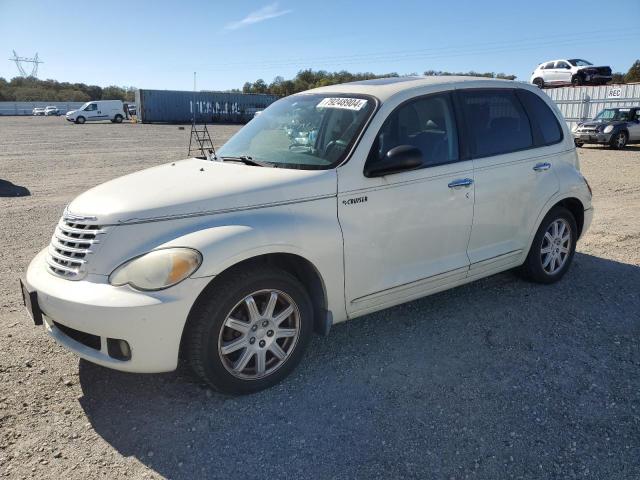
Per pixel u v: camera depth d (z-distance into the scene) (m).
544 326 4.15
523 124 4.62
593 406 3.10
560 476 2.54
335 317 3.54
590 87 28.64
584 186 5.03
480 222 4.19
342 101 3.94
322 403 3.14
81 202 3.27
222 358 3.05
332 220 3.38
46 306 2.99
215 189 3.16
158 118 50.03
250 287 3.07
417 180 3.74
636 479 2.52
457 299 4.68
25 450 2.71
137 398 3.20
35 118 62.56
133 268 2.84
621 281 5.12
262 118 4.46
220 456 2.70
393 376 3.43
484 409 3.07
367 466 2.62
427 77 4.34
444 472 2.58
